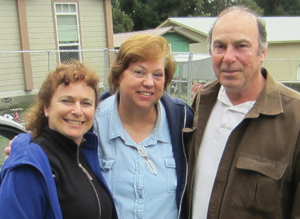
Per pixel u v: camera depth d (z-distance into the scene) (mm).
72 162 1730
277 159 1771
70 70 1685
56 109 1661
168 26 21844
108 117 2141
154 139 2111
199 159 2098
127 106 2084
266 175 1760
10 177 1465
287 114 1788
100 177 1858
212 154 2045
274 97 1845
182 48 20562
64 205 1600
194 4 44781
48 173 1530
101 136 2109
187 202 2156
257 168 1782
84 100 1701
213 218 1944
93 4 12680
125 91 2014
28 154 1510
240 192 1837
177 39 20359
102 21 12953
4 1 10828
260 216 1799
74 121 1685
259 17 1916
